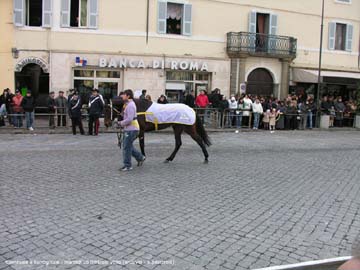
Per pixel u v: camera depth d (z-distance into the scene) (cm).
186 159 1145
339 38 2750
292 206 716
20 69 2067
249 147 1427
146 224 598
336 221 642
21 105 1705
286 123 2097
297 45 2586
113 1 2148
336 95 2675
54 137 1549
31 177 875
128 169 972
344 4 2711
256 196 774
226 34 2378
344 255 511
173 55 2258
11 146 1309
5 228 566
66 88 2106
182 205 699
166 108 1074
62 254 487
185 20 2289
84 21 2134
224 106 1988
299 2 2564
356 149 1489
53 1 2073
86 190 778
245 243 539
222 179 908
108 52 2148
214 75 2353
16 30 2055
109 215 633
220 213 662
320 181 923
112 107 1069
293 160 1192
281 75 2506
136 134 966
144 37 2214
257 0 2442
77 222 597
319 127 2258
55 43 2089
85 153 1196
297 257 501
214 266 467
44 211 644
